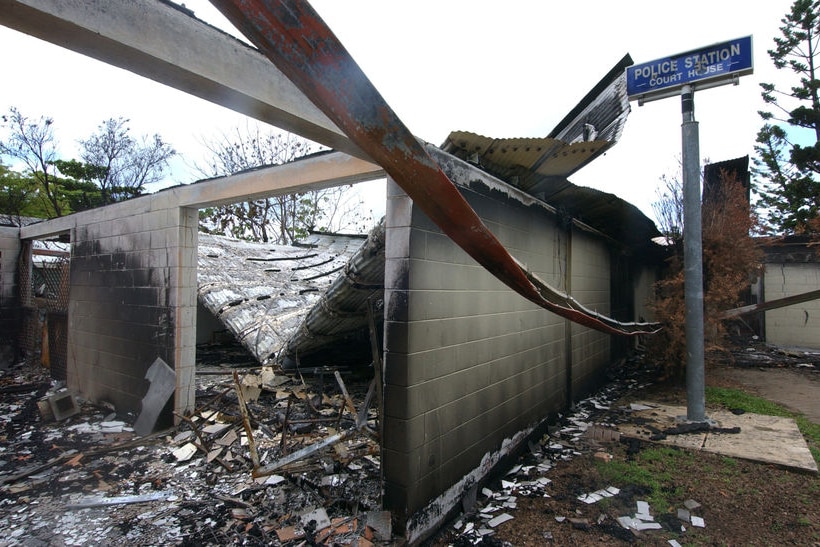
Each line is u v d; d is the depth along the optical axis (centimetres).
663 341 654
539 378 429
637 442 412
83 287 554
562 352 494
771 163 1741
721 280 627
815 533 266
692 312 462
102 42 142
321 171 319
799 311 956
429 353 267
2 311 708
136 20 146
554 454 392
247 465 348
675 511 293
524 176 380
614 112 414
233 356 725
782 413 498
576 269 542
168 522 272
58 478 334
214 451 371
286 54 56
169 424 428
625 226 651
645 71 464
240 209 1633
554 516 287
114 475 339
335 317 462
